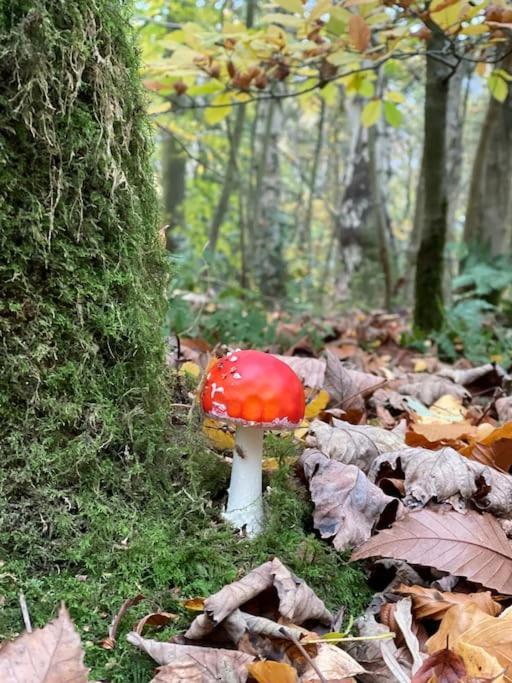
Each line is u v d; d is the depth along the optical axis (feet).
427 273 18.30
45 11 4.96
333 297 37.22
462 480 6.47
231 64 11.85
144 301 6.06
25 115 5.06
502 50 12.67
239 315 15.85
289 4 9.66
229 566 5.63
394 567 6.15
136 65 6.01
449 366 15.69
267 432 7.67
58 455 5.50
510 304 23.58
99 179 5.56
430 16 9.67
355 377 10.98
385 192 35.09
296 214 45.83
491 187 24.54
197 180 45.27
